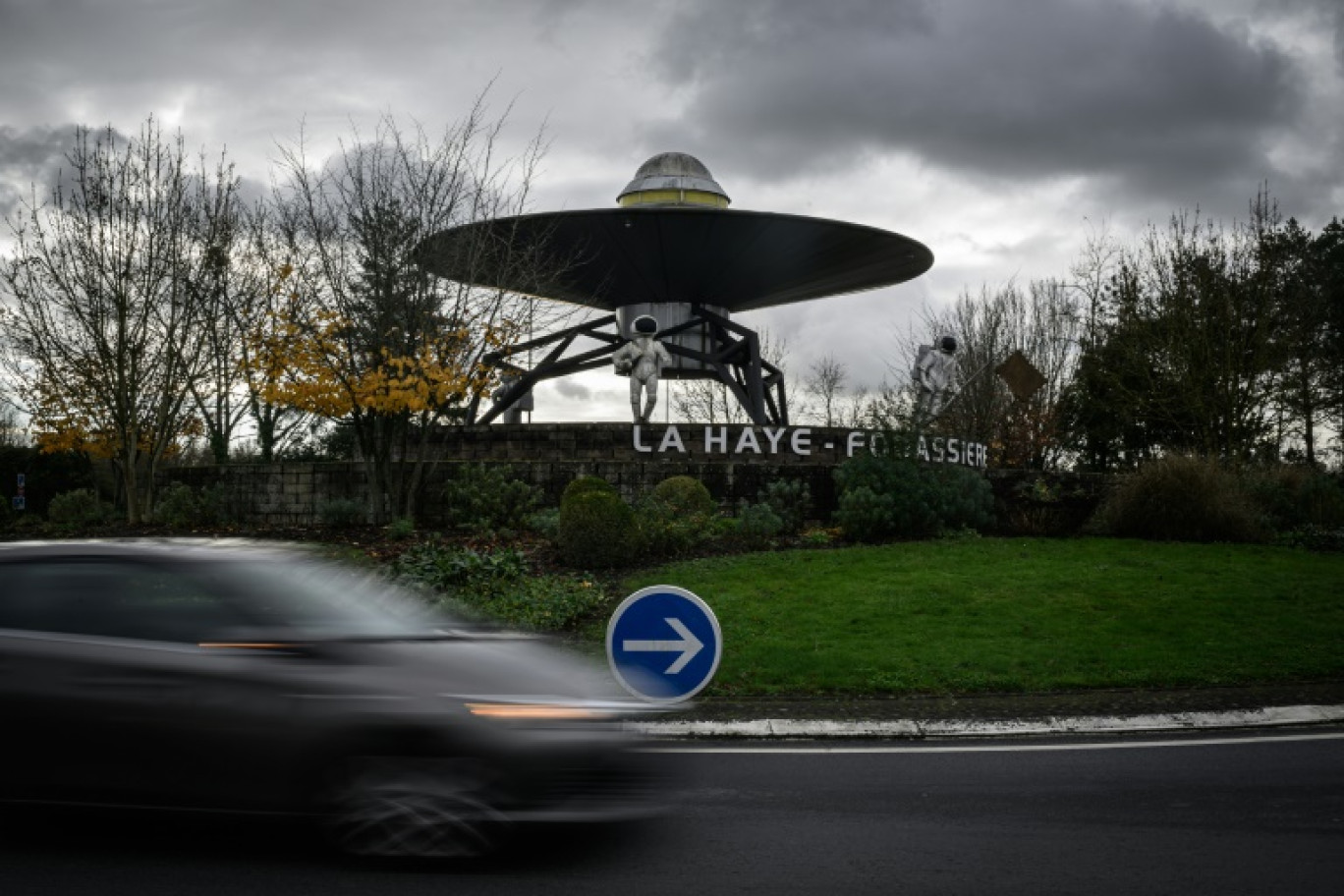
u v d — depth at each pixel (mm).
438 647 5668
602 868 5375
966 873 5336
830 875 5297
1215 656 11477
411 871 5301
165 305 24188
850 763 7727
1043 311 52969
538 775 5262
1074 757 7910
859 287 30906
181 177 22797
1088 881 5227
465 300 20047
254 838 5820
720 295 28844
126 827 6012
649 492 20922
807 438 23734
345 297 19906
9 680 5504
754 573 15492
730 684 10398
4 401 32500
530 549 17250
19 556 5820
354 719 5293
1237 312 34219
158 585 5715
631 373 25500
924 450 20375
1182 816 6359
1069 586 14797
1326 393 46875
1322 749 8195
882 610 13367
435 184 20625
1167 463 20469
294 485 22203
